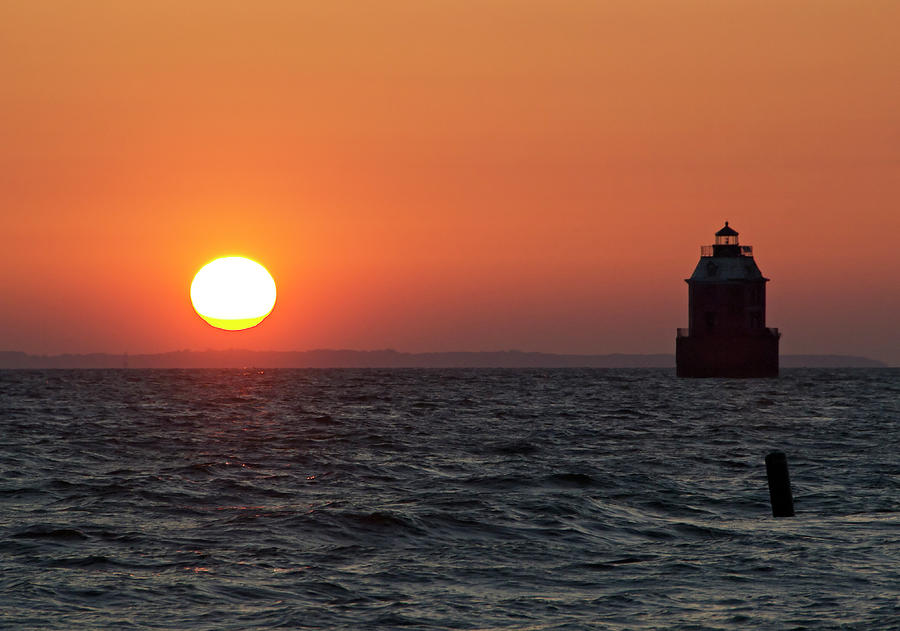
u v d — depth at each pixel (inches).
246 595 2915.8
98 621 2642.7
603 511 4382.4
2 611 2711.6
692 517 4343.0
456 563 3353.8
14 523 3959.2
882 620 2657.5
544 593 2970.0
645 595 2940.5
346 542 3676.2
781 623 2642.7
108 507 4404.5
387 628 2605.8
